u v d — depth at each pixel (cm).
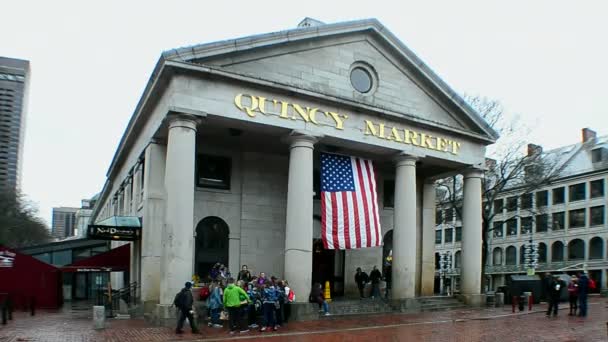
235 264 2533
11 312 2138
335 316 2203
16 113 12719
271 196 2686
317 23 2742
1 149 12325
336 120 2347
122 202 3591
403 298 2436
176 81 2011
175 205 1952
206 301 1977
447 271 7044
